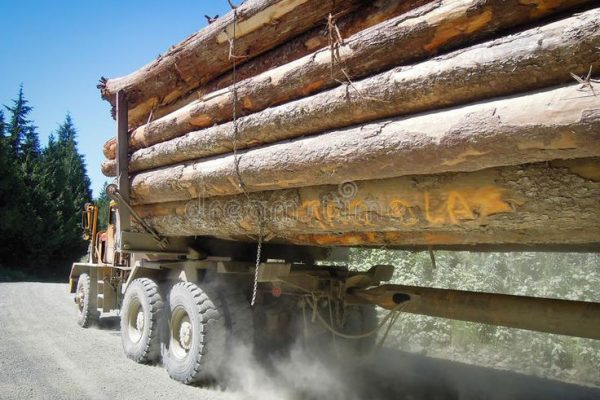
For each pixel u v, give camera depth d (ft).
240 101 13.38
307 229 12.26
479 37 8.63
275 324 17.88
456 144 7.97
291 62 12.35
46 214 101.55
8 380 15.93
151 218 18.33
